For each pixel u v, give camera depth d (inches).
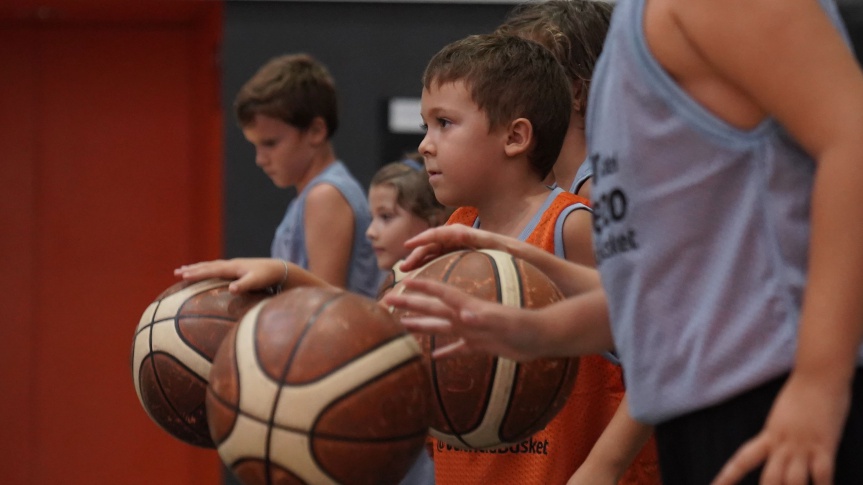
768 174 93.6
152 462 418.9
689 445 99.4
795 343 92.4
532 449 142.2
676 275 97.2
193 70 422.0
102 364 417.4
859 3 337.4
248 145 374.3
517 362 118.8
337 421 104.4
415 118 378.9
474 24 377.4
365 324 108.0
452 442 125.6
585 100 178.1
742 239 94.3
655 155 97.8
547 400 121.9
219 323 130.7
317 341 106.1
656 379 98.5
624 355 102.0
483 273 120.5
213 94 394.6
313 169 265.1
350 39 376.2
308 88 259.0
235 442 107.6
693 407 96.3
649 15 99.2
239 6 374.0
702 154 95.9
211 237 394.3
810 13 89.2
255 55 374.6
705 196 95.8
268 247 374.0
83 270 418.3
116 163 419.8
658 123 97.8
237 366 108.2
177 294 134.9
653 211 98.0
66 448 414.9
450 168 145.9
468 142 145.2
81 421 415.5
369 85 376.8
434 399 114.1
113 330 418.6
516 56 149.2
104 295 418.9
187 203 422.9
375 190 256.2
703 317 95.7
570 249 143.6
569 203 146.1
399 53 376.8
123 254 419.8
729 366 94.3
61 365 415.5
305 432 104.3
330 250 248.8
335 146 376.8
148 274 421.1
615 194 101.4
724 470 86.9
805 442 84.0
